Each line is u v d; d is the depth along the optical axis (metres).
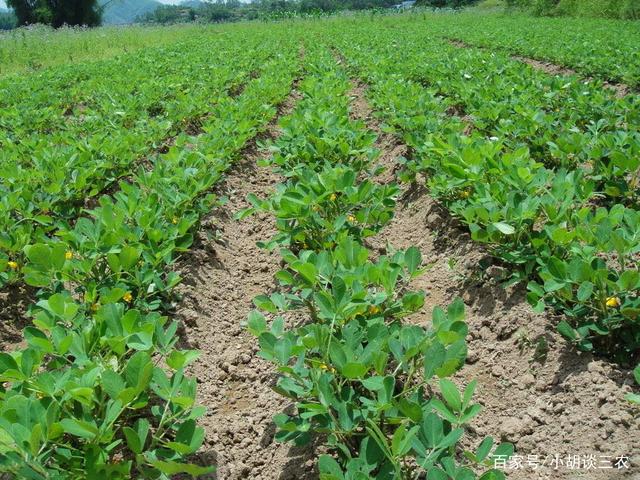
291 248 5.22
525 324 3.84
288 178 7.32
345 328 2.94
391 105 8.16
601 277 3.29
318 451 3.07
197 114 9.30
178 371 2.78
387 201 4.77
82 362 2.77
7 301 4.59
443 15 42.53
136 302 4.02
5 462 2.12
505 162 4.80
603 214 3.96
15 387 2.65
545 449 3.00
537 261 3.90
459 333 2.84
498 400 3.47
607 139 5.33
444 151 5.39
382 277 3.38
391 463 2.41
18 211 4.97
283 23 38.50
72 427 2.31
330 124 6.65
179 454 2.61
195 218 5.03
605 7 32.47
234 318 4.64
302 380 2.85
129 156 6.63
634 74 10.62
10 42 23.25
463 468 2.31
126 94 10.32
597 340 3.51
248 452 3.27
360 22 37.47
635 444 2.80
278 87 10.84
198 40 25.38
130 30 32.94
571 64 13.48
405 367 2.98
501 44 18.70
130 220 4.64
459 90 9.33
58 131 8.34
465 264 4.72
